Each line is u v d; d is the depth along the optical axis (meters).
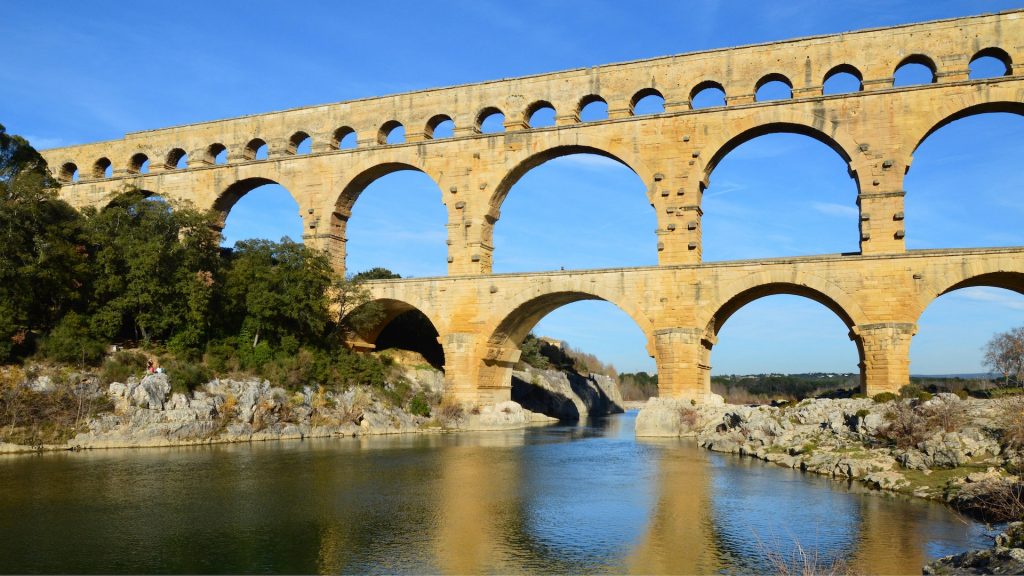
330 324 76.62
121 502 33.81
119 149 86.69
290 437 62.50
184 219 68.19
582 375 144.62
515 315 70.06
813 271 60.19
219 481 39.38
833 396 72.12
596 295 66.31
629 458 49.47
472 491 36.78
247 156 81.50
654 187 65.75
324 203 76.88
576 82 69.69
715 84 66.25
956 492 31.58
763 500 33.47
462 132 73.06
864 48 61.97
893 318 57.84
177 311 65.25
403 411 72.50
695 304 63.19
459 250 71.62
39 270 58.12
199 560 24.81
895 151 60.09
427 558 24.91
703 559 24.48
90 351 58.41
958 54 59.84
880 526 28.02
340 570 23.67
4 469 42.78
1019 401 38.41
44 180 68.06
